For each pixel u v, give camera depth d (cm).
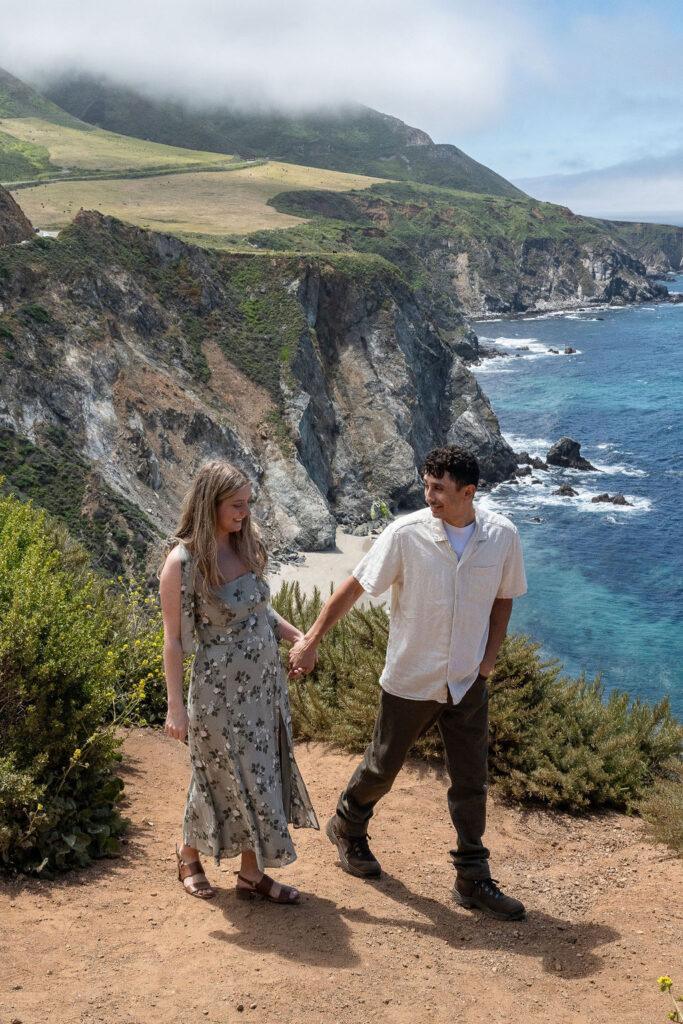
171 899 375
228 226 10650
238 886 380
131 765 569
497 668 593
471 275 17088
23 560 506
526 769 559
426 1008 296
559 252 18375
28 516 607
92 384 4328
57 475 3722
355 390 5784
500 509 4959
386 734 393
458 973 326
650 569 4012
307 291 5781
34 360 4175
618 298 18300
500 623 391
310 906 375
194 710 358
